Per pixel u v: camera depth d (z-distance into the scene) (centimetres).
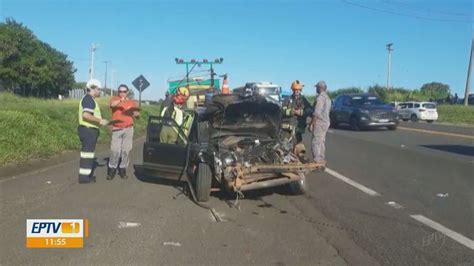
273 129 1029
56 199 908
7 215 790
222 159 908
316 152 1254
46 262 595
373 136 2392
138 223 768
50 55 7119
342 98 2977
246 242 685
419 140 2181
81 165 1067
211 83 2744
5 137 1322
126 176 1149
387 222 793
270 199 959
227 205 905
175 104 1086
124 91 1114
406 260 617
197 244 672
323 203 928
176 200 935
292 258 622
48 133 1551
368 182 1143
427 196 989
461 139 2231
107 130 2139
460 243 685
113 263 595
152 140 1095
